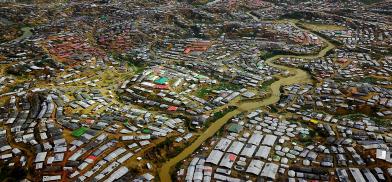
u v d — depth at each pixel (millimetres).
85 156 135500
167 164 138375
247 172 129250
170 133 154625
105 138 146375
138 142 146250
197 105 180250
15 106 173000
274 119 165500
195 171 130125
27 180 125562
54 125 153500
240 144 144500
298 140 149000
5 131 151750
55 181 124312
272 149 142125
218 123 166125
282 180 125875
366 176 126062
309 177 126812
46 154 135750
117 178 126500
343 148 141750
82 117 162500
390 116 168125
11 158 135500
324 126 158875
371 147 140000
